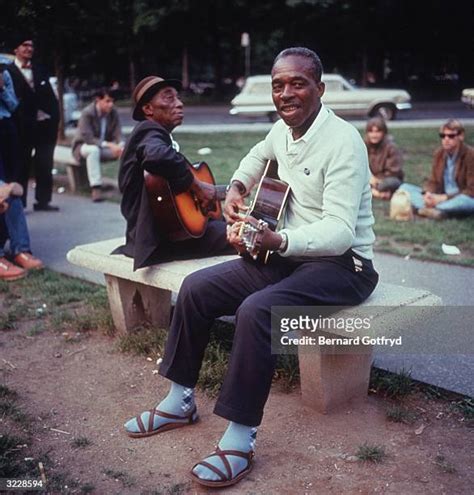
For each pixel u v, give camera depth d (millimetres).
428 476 2701
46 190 8000
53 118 7758
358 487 2646
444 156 7113
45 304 4801
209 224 3912
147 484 2725
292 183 3016
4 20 8344
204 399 3389
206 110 29578
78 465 2867
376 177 8156
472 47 33031
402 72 36875
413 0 30875
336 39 34781
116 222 7348
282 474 2754
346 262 2963
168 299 4250
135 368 3783
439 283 5031
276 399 3344
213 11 32781
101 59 35031
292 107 2846
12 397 3467
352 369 3238
